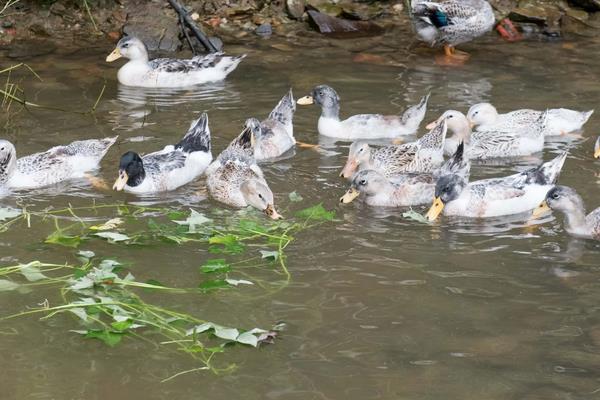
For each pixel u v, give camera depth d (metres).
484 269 12.80
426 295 12.04
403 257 13.13
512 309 11.72
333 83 20.25
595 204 14.82
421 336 11.07
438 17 21.94
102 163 16.33
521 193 14.78
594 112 18.78
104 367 10.34
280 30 23.70
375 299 11.91
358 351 10.73
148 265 12.75
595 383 10.18
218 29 23.58
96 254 13.02
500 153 16.97
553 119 17.83
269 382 10.12
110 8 23.50
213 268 12.30
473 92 19.77
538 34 23.69
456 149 16.23
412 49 22.61
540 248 13.51
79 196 15.14
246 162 15.67
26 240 13.42
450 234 13.95
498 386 10.10
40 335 10.95
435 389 10.03
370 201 15.02
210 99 19.41
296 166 16.52
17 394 9.83
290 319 11.39
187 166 15.88
